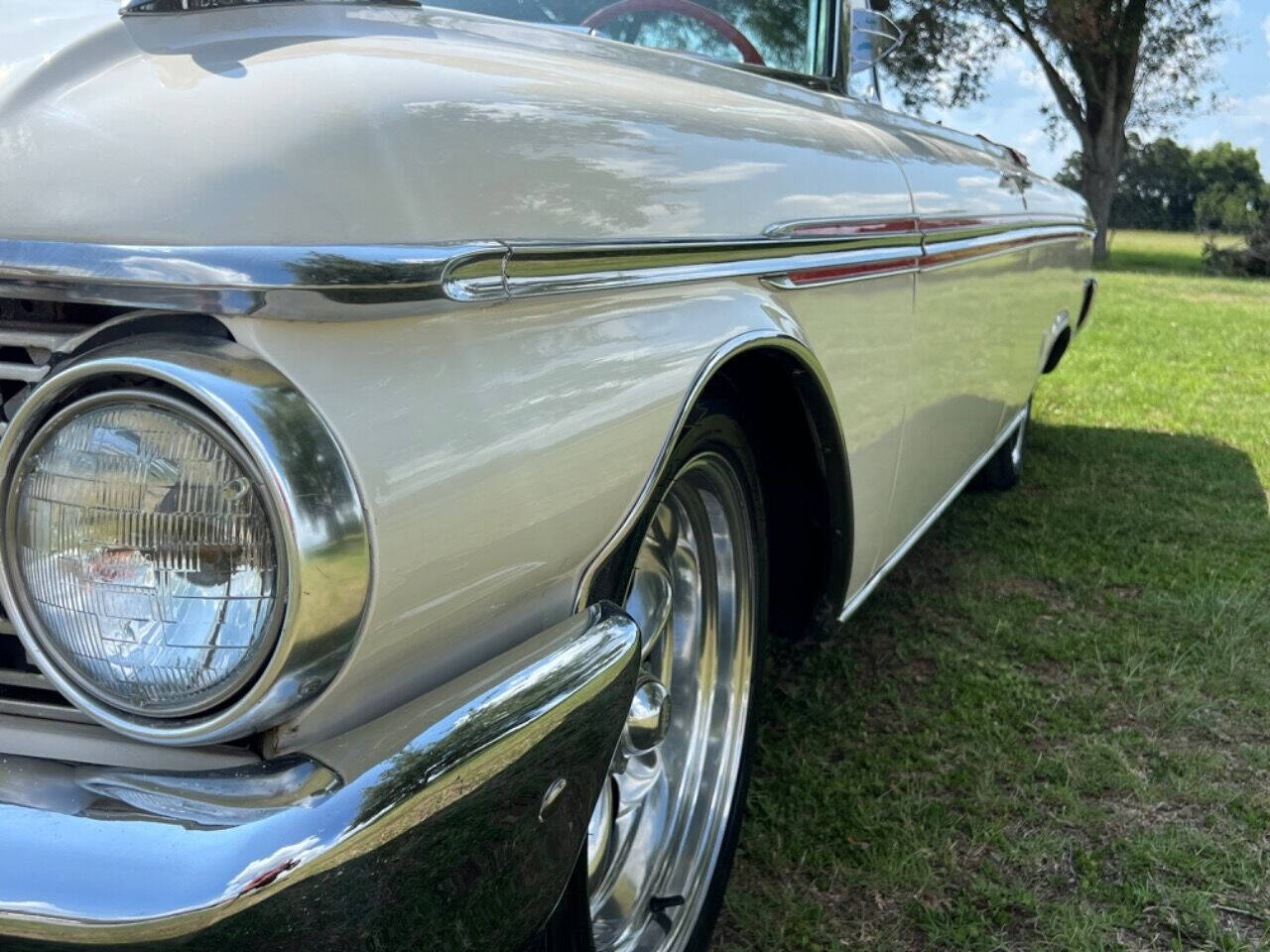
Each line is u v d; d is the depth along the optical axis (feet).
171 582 2.93
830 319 6.11
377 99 3.49
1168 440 19.42
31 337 3.18
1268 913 6.72
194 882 2.75
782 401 5.98
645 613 5.61
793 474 6.44
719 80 6.12
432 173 3.40
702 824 6.11
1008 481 15.49
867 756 8.27
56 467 2.97
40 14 4.01
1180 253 100.58
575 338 3.89
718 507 5.86
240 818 2.87
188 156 3.19
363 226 3.14
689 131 4.96
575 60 4.96
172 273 2.94
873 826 7.37
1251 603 11.41
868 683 9.51
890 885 6.88
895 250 6.93
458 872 3.32
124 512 2.93
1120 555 13.01
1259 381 26.27
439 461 3.23
